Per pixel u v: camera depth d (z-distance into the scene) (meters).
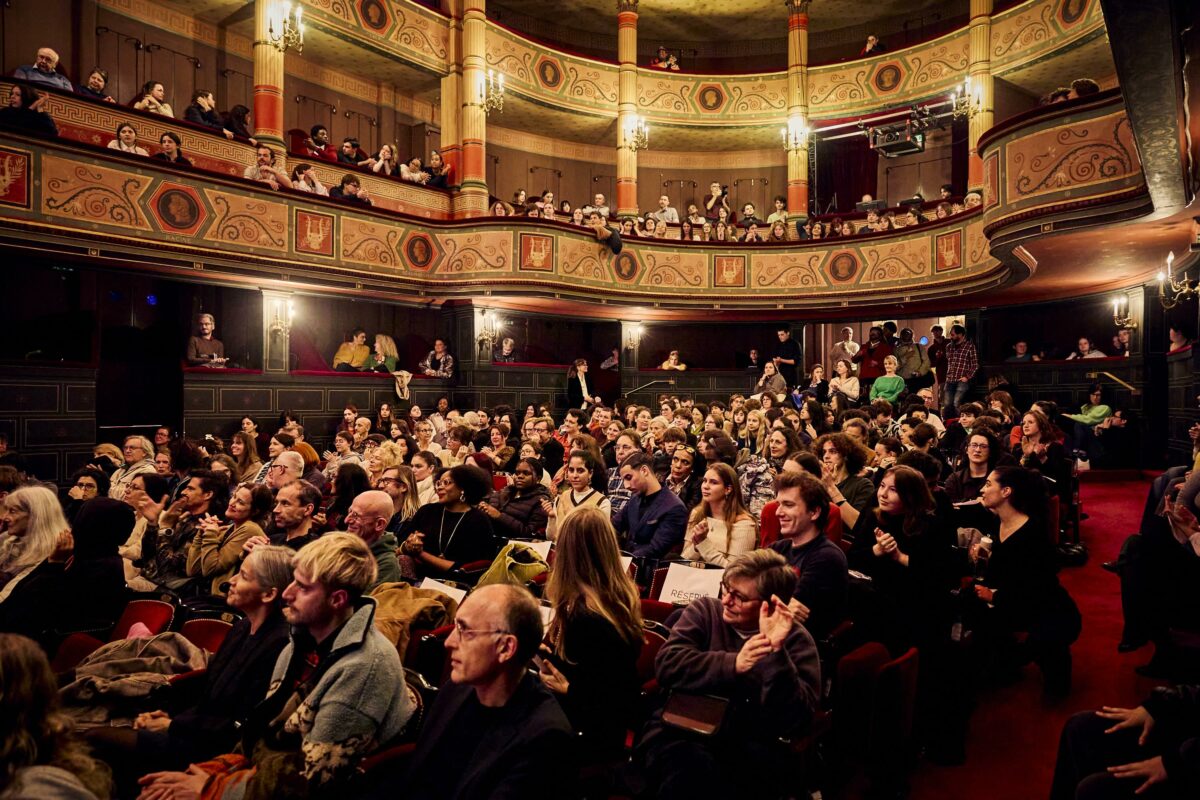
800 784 2.88
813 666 2.72
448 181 15.34
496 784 2.18
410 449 8.85
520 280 13.77
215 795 2.40
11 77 9.53
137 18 13.30
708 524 4.65
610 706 2.77
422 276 13.84
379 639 2.64
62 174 9.33
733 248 16.02
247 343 12.39
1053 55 14.55
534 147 19.19
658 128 18.22
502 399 14.80
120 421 11.90
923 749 3.61
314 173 12.98
